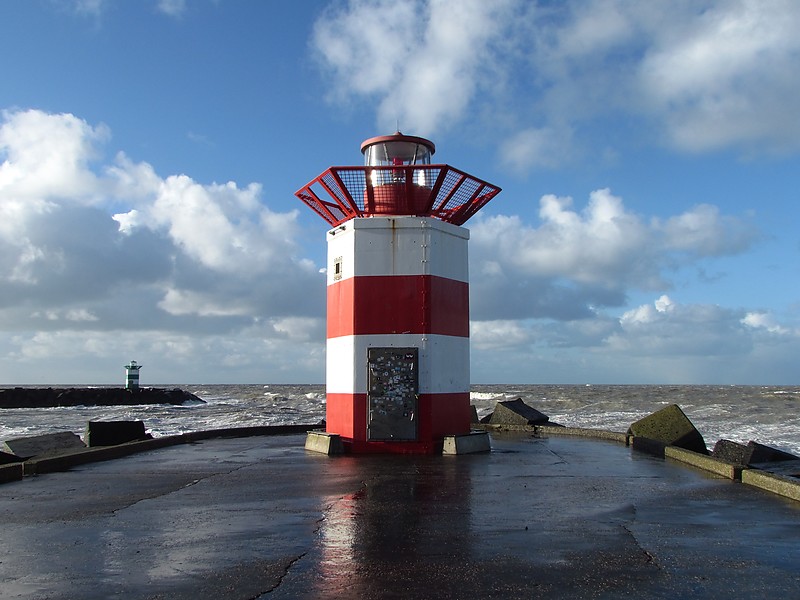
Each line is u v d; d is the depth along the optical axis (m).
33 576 5.38
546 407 69.44
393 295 13.71
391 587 5.11
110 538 6.60
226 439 17.50
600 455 13.54
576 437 18.09
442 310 13.97
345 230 14.15
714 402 77.56
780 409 62.38
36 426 48.34
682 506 8.17
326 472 11.02
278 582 5.23
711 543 6.40
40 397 81.75
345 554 6.01
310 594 4.95
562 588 5.09
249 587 5.10
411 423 13.55
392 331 13.66
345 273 14.07
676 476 10.62
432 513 7.74
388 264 13.75
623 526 7.10
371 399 13.59
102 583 5.20
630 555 5.98
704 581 5.26
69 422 53.25
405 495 8.90
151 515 7.67
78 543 6.40
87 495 9.00
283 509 7.98
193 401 91.31
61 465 11.62
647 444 14.33
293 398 104.06
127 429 15.84
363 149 15.03
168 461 12.66
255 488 9.49
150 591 5.01
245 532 6.84
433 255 13.84
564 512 7.80
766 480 9.41
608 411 62.03
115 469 11.55
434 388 13.66
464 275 14.68
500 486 9.62
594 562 5.76
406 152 14.66
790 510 7.95
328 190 14.51
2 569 5.57
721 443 14.72
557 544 6.35
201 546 6.29
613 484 9.81
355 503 8.34
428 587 5.11
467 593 4.97
